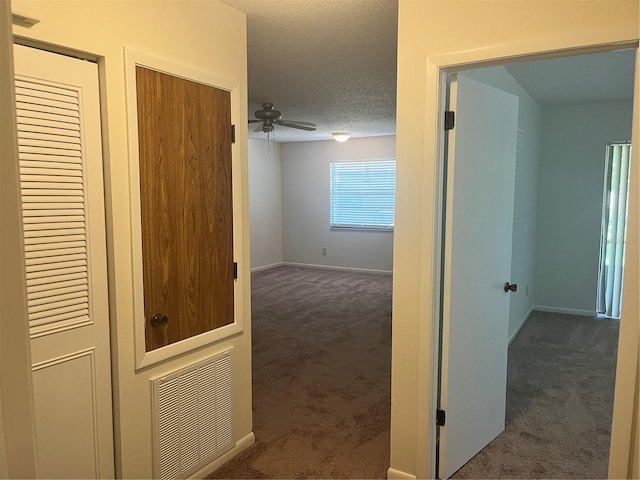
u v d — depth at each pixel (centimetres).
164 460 201
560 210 526
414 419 209
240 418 243
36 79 150
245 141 236
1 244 40
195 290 212
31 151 150
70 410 167
